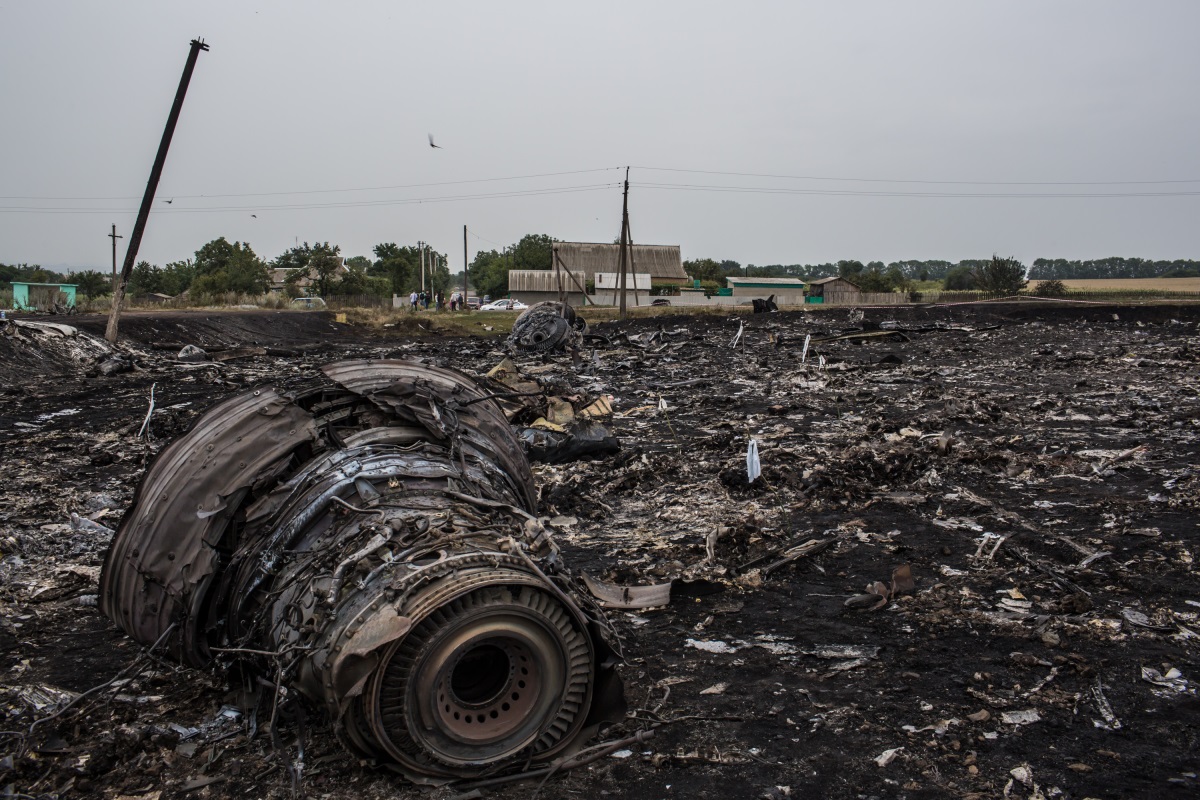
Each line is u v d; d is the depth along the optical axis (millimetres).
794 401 15781
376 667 3219
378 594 3373
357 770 3793
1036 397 15266
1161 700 4375
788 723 4258
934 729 4148
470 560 3441
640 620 5691
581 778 3768
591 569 6781
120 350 23047
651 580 6508
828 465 9758
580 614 3629
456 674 3850
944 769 3811
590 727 3869
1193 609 5543
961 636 5277
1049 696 4449
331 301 60469
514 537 3842
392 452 4371
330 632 3408
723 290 73500
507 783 3688
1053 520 7621
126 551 4086
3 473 10289
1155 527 7242
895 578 6082
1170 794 3555
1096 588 5969
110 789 3766
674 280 76938
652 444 11961
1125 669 4730
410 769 3445
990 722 4219
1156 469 9328
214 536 4078
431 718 3361
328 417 4531
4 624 5820
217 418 4262
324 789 3682
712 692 4609
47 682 4871
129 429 13023
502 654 3723
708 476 9664
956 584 6184
